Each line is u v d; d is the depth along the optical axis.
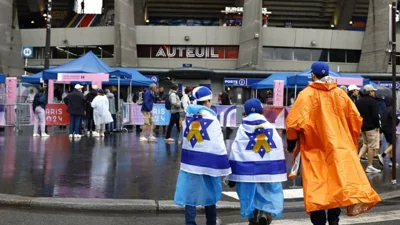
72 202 6.64
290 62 38.56
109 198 7.00
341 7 44.81
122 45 36.50
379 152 12.09
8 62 38.22
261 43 36.59
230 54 38.88
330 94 4.93
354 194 4.53
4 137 15.60
